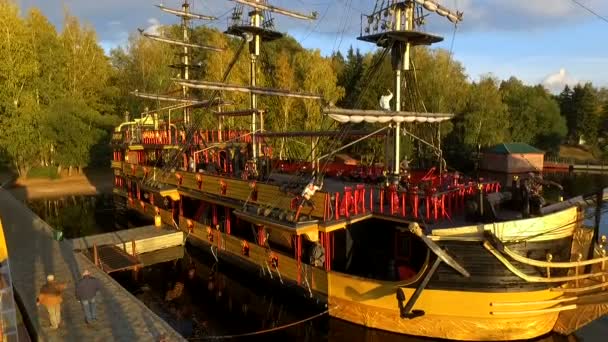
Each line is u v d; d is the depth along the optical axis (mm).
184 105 31078
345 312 15094
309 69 53219
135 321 13586
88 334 12750
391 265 14953
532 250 12953
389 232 16016
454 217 14625
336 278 14930
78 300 14266
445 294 13109
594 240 13766
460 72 65375
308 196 14727
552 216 13125
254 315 17500
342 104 53156
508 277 12633
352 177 22547
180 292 19875
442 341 13836
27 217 28188
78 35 58406
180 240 24328
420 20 16656
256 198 17812
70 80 56219
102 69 59500
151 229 25375
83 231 31578
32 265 19016
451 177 17844
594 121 89812
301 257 16922
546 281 12719
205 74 53562
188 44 33656
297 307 17000
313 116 49719
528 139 74812
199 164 25625
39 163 53375
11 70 48062
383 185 17094
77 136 50000
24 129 48062
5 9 48906
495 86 68000
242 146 26594
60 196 44406
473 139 61688
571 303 13406
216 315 17516
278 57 58562
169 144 27984
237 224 21031
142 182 27734
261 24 23922
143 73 62219
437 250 12320
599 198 13703
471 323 13328
